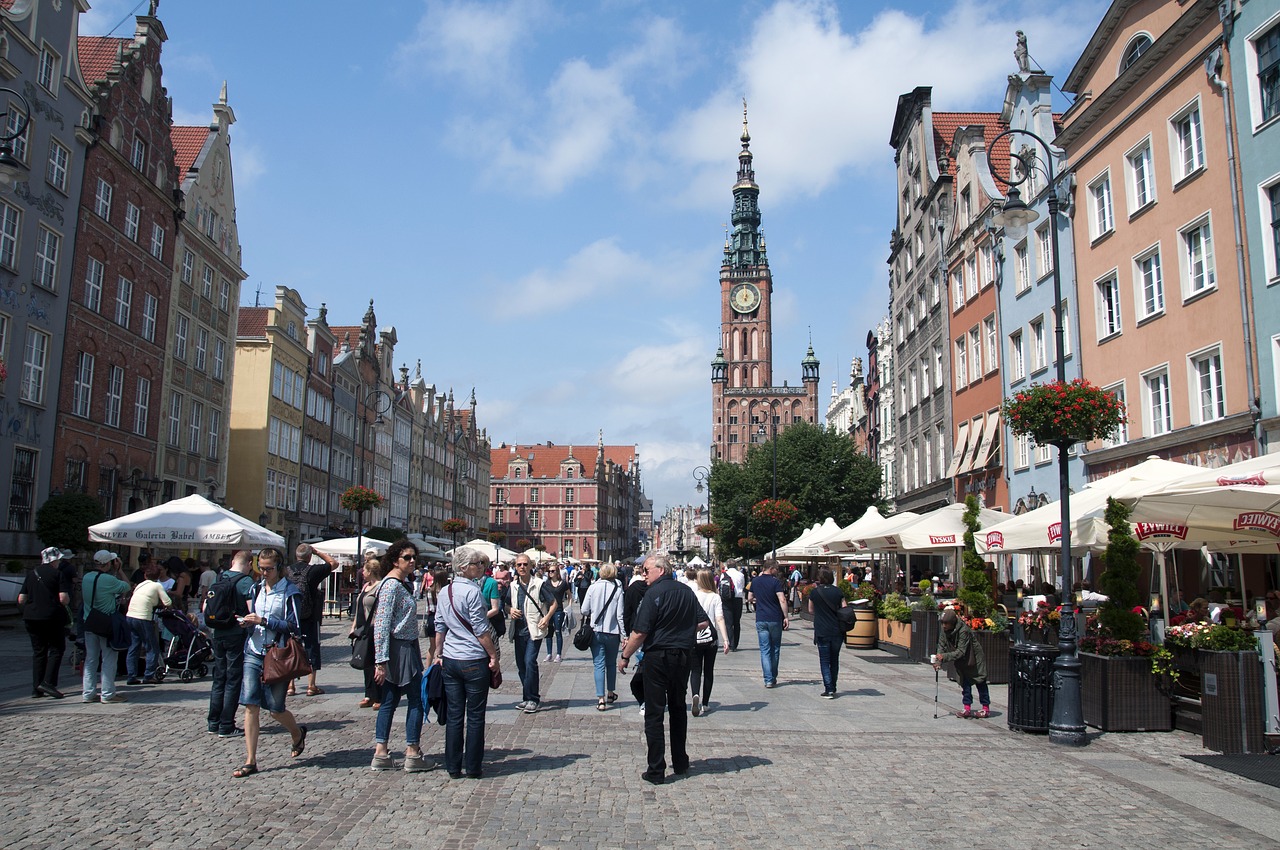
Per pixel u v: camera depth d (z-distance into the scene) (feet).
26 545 92.53
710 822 25.00
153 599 51.57
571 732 38.65
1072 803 27.35
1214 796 28.27
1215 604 54.34
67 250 101.04
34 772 29.43
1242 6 66.03
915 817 25.71
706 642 43.34
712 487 239.91
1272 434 62.54
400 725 39.52
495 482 431.84
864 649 78.38
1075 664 36.96
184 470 131.34
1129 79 80.53
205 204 139.03
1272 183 62.95
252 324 161.99
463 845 22.56
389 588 30.48
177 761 31.45
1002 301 110.11
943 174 130.93
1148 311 80.18
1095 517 49.80
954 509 71.77
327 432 188.96
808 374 455.22
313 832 23.38
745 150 487.61
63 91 100.32
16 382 92.89
